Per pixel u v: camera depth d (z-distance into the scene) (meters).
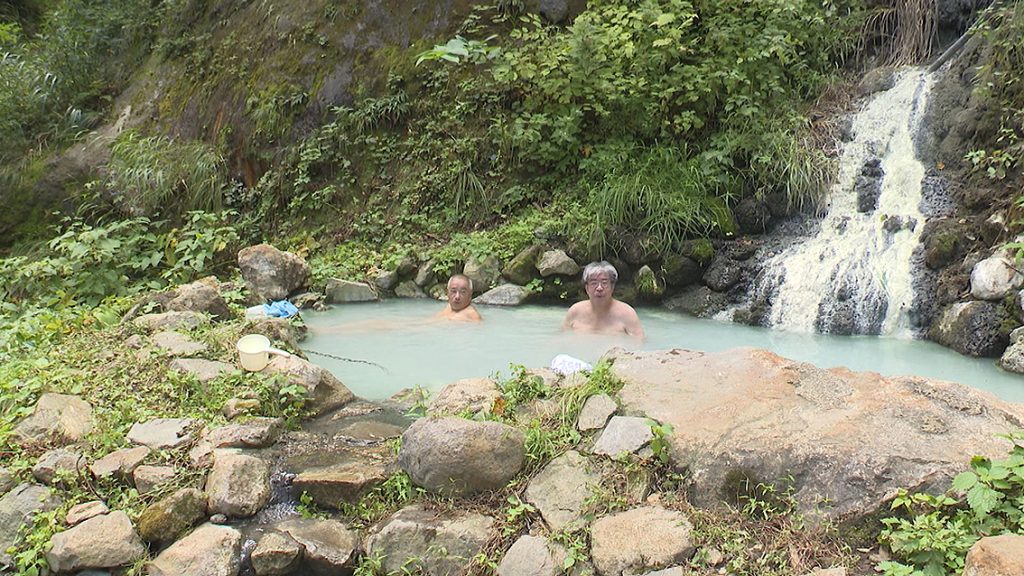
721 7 8.39
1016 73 6.82
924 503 2.67
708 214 7.27
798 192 7.19
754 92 7.98
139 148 10.26
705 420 3.19
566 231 7.50
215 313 5.79
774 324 6.51
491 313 6.85
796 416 3.13
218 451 3.35
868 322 6.19
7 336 5.17
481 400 3.61
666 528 2.76
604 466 3.08
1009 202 6.09
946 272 6.08
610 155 7.91
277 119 9.73
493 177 8.59
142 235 8.71
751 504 2.86
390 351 5.45
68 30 12.72
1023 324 5.29
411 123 9.21
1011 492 2.60
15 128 11.42
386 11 9.80
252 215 9.47
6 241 10.54
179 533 3.00
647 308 7.14
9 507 3.10
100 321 5.44
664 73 8.19
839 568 2.55
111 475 3.24
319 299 7.23
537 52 8.51
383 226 8.70
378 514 3.08
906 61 8.30
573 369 4.09
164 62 11.70
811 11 8.49
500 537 2.89
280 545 2.90
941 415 3.04
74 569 2.84
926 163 7.05
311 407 4.00
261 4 10.78
